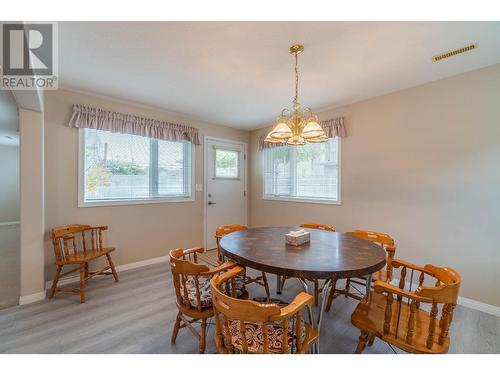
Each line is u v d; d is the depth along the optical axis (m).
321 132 1.76
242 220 4.58
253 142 4.61
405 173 2.62
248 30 1.64
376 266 1.33
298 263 1.34
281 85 2.56
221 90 2.70
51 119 2.55
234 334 1.21
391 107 2.72
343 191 3.17
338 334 1.79
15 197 6.45
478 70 2.16
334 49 1.87
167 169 3.56
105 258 2.94
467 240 2.23
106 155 2.97
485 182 2.14
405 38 1.72
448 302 1.09
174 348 1.62
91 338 1.72
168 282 2.71
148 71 2.24
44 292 2.31
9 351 1.57
